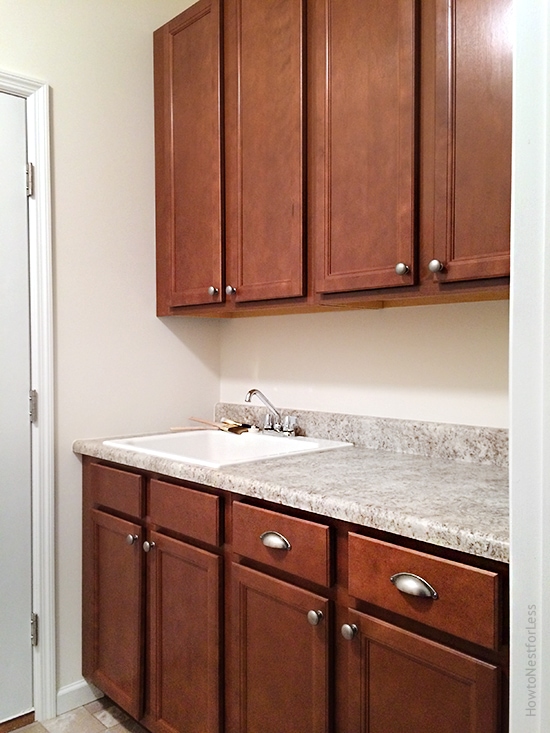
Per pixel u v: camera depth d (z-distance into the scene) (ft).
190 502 5.07
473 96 4.09
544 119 1.77
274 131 5.57
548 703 1.77
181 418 7.63
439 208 4.30
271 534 4.31
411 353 5.81
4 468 6.07
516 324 1.85
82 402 6.65
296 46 5.32
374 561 3.61
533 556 1.82
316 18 5.20
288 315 7.09
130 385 7.09
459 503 3.72
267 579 4.35
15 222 6.08
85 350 6.67
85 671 6.58
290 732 4.19
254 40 5.77
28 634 6.23
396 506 3.63
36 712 6.27
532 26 1.80
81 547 6.66
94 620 6.43
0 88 5.92
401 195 4.51
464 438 5.27
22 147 6.10
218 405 7.99
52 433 6.36
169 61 6.89
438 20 4.28
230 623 4.74
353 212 4.90
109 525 6.13
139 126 7.12
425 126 4.41
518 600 1.86
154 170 7.27
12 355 6.10
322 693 3.93
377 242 4.71
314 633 3.99
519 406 1.86
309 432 6.72
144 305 7.22
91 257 6.70
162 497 5.42
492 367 5.17
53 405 6.38
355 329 6.33
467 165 4.13
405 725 3.47
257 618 4.48
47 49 6.29
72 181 6.52
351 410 6.38
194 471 4.97
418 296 4.51
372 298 4.84
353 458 5.44
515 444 1.86
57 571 6.45
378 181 4.69
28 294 6.21
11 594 6.12
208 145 6.32
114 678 6.10
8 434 6.08
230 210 6.13
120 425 7.00
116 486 6.01
